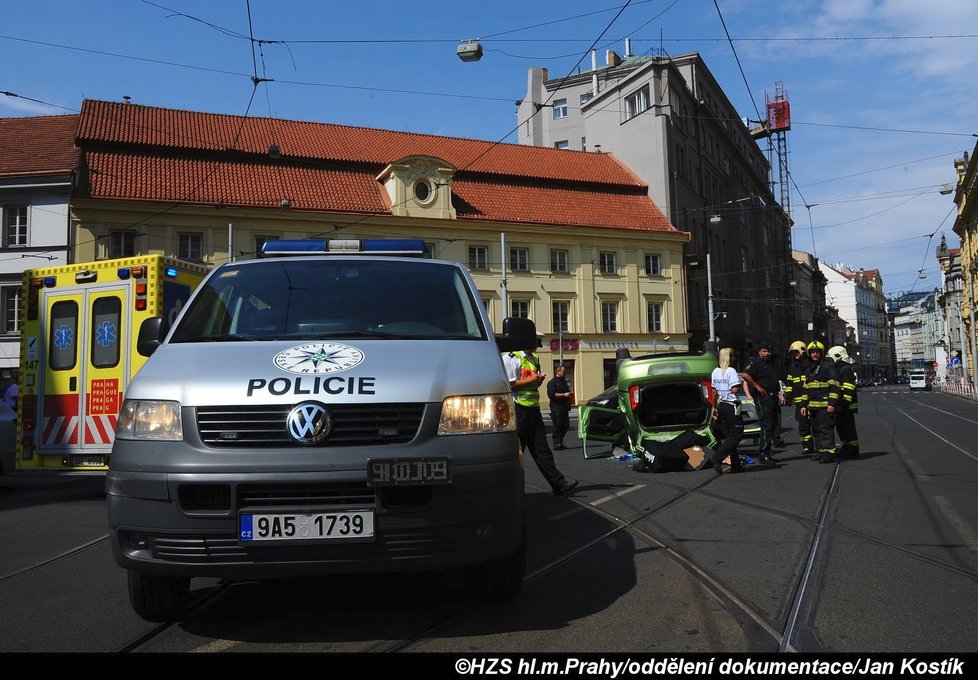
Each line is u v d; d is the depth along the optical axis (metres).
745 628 3.84
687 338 42.34
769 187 70.81
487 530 3.65
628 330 40.66
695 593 4.46
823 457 10.84
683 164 46.75
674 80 46.16
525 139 60.25
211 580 4.96
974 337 56.09
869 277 155.12
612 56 56.53
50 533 7.32
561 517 7.13
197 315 4.68
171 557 3.49
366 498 3.50
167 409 3.64
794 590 4.48
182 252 31.70
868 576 4.76
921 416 23.17
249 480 3.43
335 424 3.55
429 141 40.97
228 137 35.31
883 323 161.75
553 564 5.26
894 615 4.01
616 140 46.84
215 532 3.44
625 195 42.94
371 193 35.75
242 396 3.60
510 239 37.78
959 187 57.31
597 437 13.10
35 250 29.98
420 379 3.75
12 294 30.20
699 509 7.35
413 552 3.51
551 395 15.71
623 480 9.81
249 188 33.22
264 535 3.42
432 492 3.55
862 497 7.65
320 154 36.22
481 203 38.03
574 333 39.22
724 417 10.35
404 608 4.26
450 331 4.61
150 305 9.57
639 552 5.57
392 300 4.83
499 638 3.74
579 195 41.56
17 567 5.78
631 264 41.03
